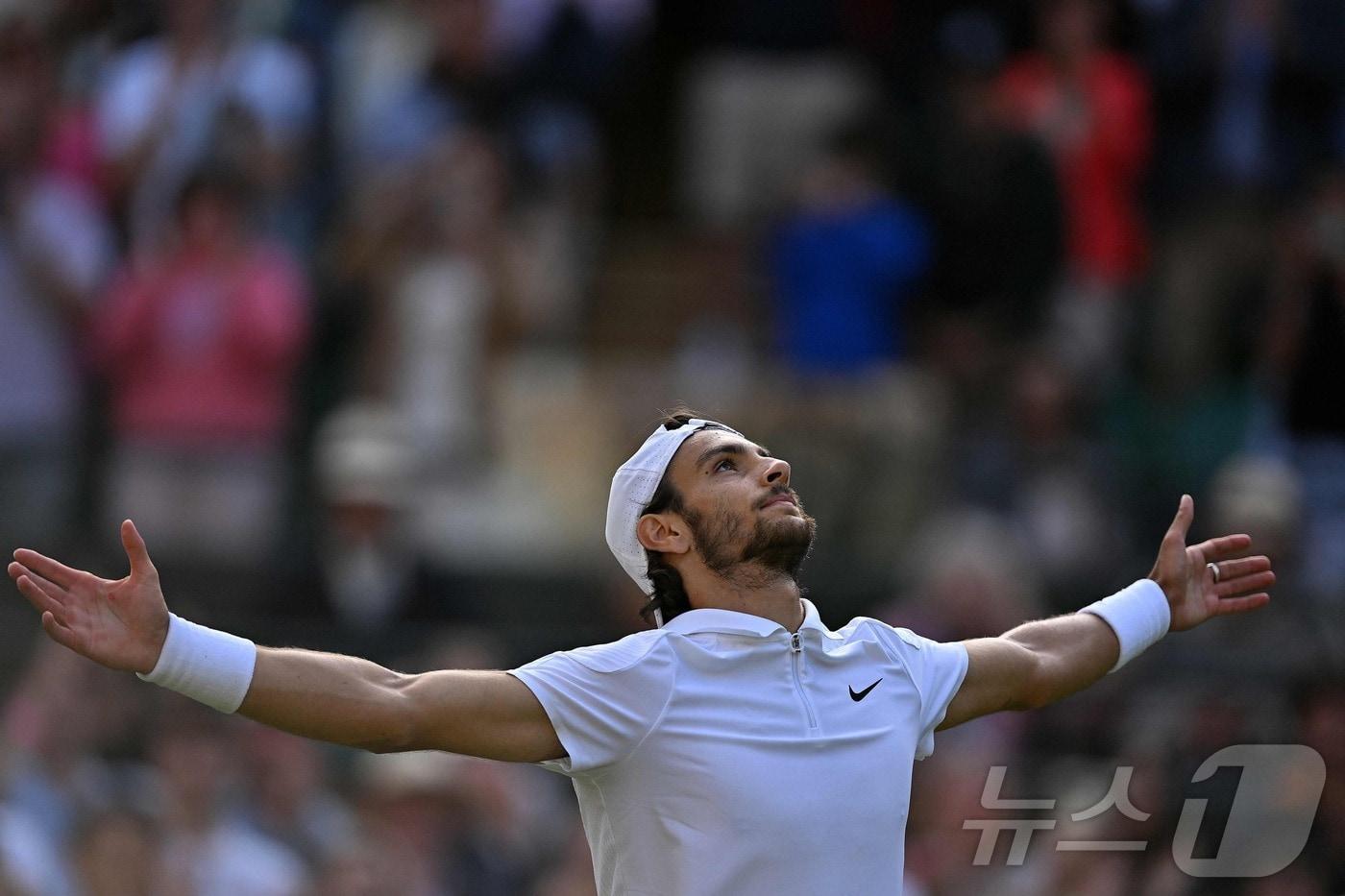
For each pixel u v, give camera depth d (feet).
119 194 111.04
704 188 138.31
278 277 107.34
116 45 118.01
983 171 118.73
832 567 100.73
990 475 103.86
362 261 113.19
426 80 124.06
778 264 119.96
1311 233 116.06
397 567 96.84
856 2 136.05
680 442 48.96
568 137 129.49
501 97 126.41
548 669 45.29
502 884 83.87
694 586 48.24
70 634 42.04
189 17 114.21
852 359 114.83
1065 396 111.55
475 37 124.88
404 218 114.21
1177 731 82.02
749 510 47.70
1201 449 111.14
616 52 134.10
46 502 102.99
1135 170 123.65
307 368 108.88
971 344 115.55
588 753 44.86
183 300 105.19
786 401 107.96
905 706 47.11
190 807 81.71
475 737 44.32
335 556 96.43
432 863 82.79
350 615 95.14
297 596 95.30
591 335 130.21
